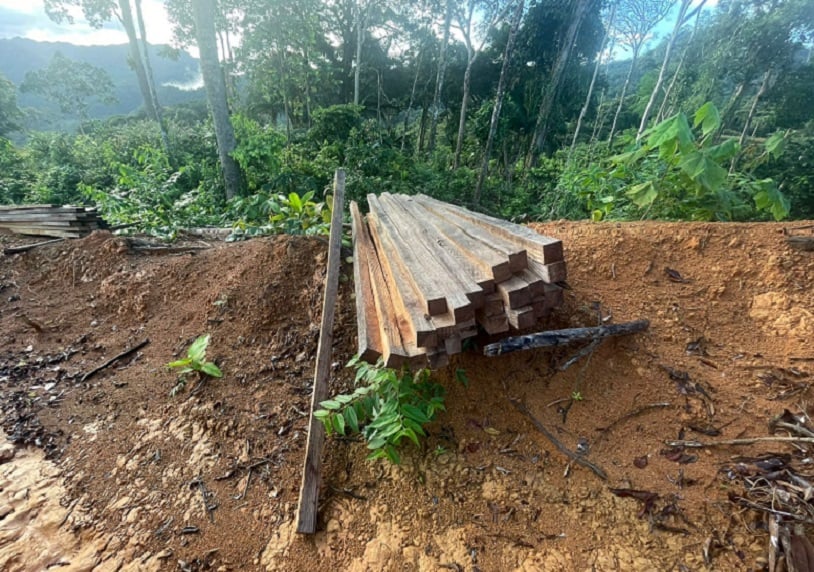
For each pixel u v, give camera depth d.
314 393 2.27
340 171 3.84
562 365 2.20
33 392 2.87
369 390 2.02
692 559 1.50
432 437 2.12
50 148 12.75
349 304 3.08
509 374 2.25
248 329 3.11
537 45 17.11
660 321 2.37
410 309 1.82
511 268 1.80
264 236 4.68
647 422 1.96
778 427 1.81
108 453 2.36
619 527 1.64
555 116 17.59
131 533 1.92
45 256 4.59
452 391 2.26
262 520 1.93
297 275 3.38
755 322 2.32
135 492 2.12
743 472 1.68
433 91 22.33
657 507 1.67
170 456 2.30
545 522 1.72
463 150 17.34
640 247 2.85
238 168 9.00
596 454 1.90
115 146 12.74
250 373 2.77
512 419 2.12
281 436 2.32
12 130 25.25
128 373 3.01
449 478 1.95
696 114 3.44
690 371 2.11
